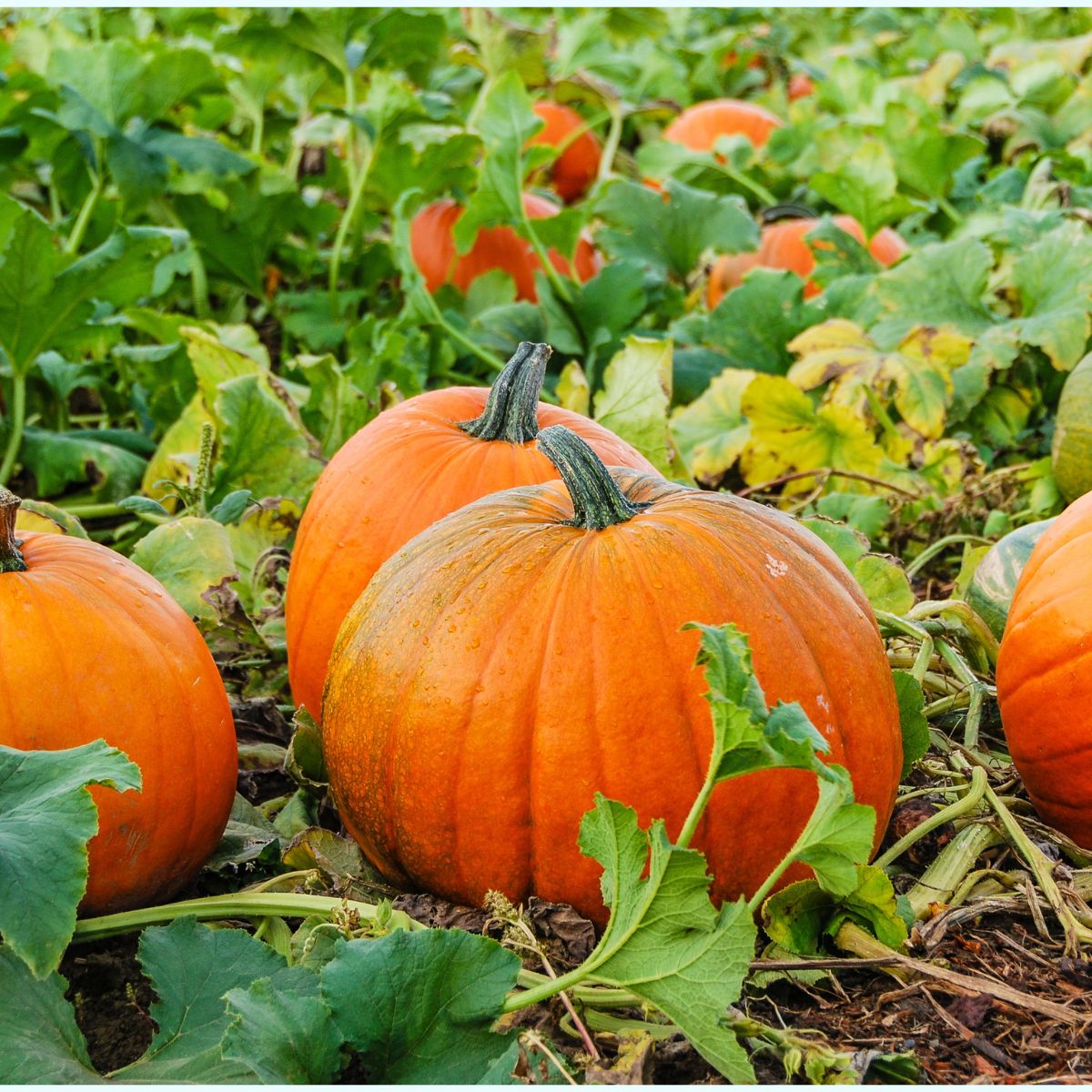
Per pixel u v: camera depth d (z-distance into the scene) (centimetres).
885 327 457
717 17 1220
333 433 411
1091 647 233
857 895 200
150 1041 202
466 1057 174
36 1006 186
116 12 796
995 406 465
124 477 429
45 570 227
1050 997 203
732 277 605
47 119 538
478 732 204
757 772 203
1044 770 244
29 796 188
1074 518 248
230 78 643
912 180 641
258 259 582
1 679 210
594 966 181
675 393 486
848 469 422
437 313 473
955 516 404
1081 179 649
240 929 208
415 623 213
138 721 218
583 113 816
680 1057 188
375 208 613
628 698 200
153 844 222
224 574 306
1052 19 1066
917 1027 195
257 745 297
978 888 232
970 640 297
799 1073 185
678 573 207
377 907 207
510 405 272
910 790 259
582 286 505
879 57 1096
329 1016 174
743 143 719
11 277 398
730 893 208
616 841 180
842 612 218
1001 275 497
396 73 770
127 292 423
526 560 212
